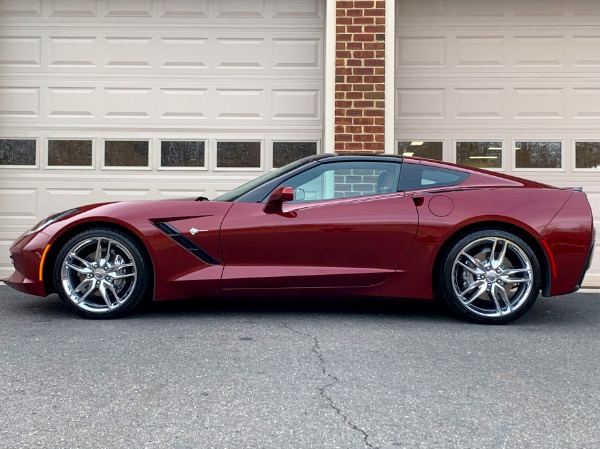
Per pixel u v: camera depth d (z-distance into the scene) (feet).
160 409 7.97
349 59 20.27
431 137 22.09
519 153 22.00
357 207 13.55
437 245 13.29
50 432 7.22
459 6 22.04
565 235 13.28
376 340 11.75
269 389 8.76
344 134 20.24
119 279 13.55
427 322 13.57
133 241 13.41
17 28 21.70
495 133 22.03
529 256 13.23
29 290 13.57
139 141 21.76
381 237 13.35
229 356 10.48
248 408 8.01
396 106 22.15
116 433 7.20
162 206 13.56
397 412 7.91
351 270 13.41
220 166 21.84
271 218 13.42
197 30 21.83
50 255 13.62
